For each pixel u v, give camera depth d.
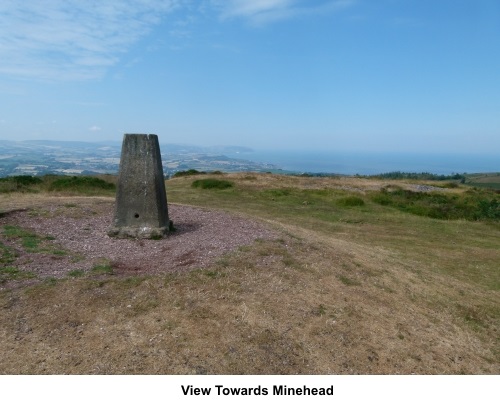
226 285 6.40
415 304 7.19
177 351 4.90
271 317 5.79
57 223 9.23
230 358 4.92
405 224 15.50
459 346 6.13
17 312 5.33
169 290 6.07
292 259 7.75
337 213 16.80
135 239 8.49
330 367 5.09
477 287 8.88
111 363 4.62
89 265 6.91
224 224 9.81
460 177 50.28
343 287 7.12
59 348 4.77
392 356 5.52
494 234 14.73
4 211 9.37
